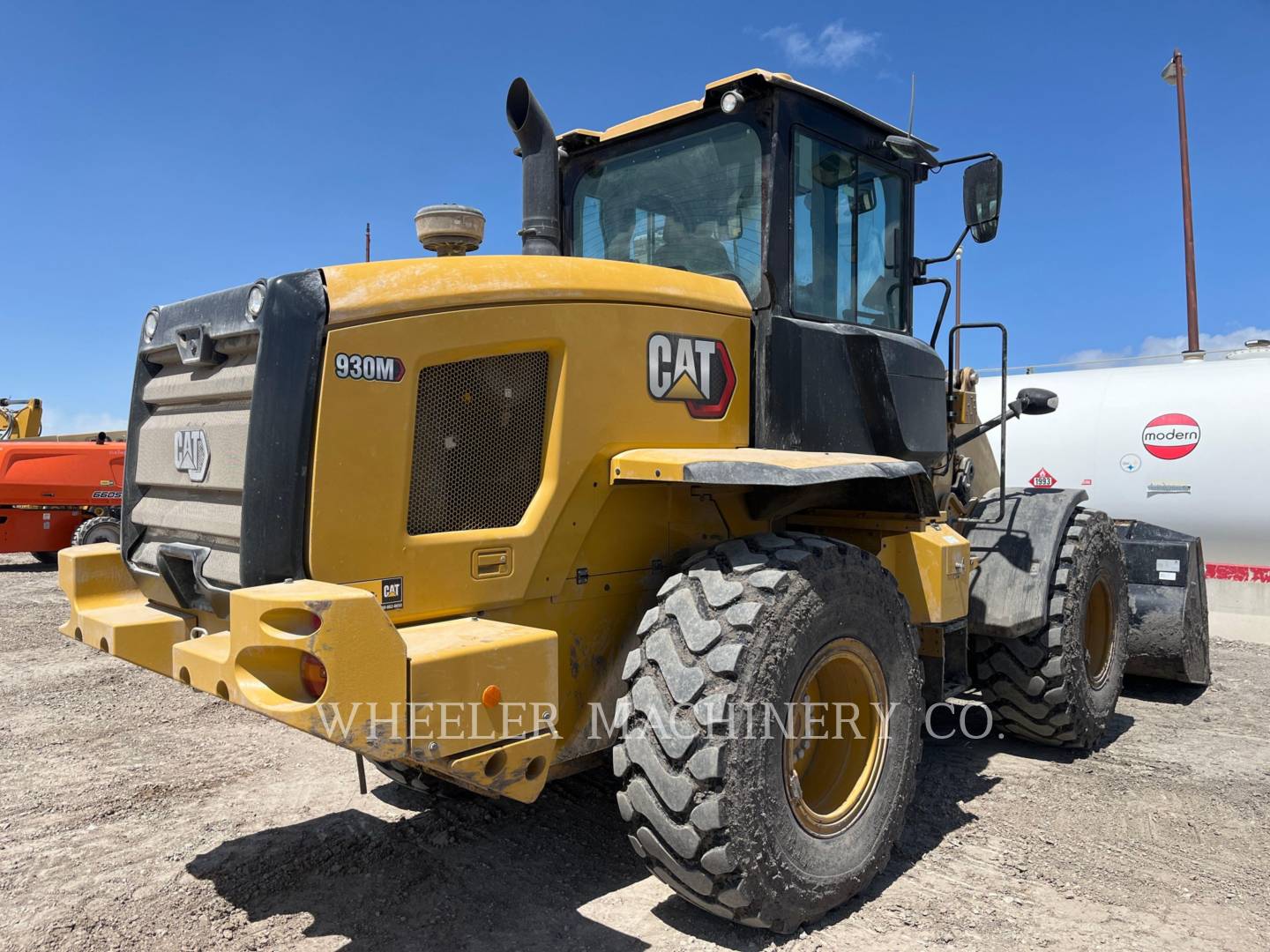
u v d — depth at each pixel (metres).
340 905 2.88
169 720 5.03
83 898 2.95
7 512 11.16
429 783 3.52
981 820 3.60
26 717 5.11
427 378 2.56
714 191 3.52
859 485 3.48
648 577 3.08
